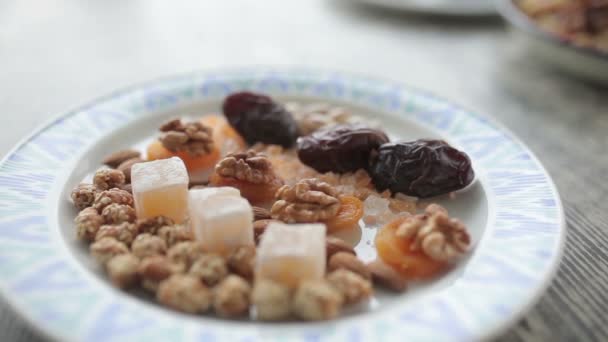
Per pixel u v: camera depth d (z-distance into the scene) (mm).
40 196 284
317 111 357
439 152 300
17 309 220
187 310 231
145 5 579
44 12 550
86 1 583
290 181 308
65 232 270
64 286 232
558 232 262
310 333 219
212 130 331
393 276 250
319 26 538
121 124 345
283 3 588
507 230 268
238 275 245
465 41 512
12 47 478
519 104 421
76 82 433
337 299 230
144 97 364
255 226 270
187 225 276
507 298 230
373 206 295
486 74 461
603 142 377
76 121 337
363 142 312
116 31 518
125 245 257
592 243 288
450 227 262
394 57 485
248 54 485
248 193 296
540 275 240
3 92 413
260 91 380
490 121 341
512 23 451
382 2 532
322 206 280
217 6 582
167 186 270
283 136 337
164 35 513
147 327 217
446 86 443
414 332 219
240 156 300
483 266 249
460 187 300
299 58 481
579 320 247
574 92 437
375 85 380
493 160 315
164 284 234
